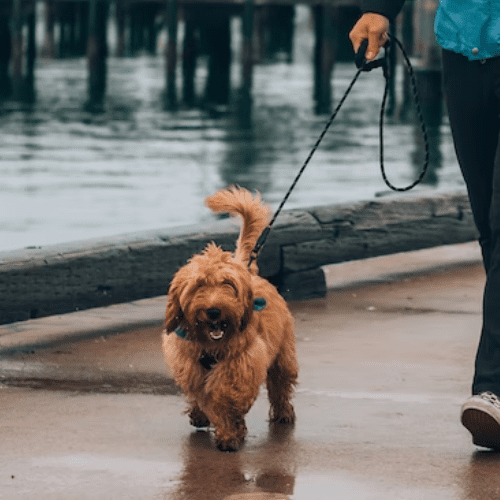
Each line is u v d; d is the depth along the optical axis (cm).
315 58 4250
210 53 4562
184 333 528
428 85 3362
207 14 4266
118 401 626
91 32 4088
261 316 561
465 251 1214
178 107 3631
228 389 531
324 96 3838
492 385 532
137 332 825
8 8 4003
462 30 555
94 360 732
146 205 1800
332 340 788
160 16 5800
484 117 566
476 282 1036
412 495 467
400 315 883
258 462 515
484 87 558
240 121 3269
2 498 462
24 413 596
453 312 897
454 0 561
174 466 509
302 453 530
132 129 2997
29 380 675
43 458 518
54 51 5328
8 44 4634
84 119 3219
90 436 556
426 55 3431
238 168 2291
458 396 638
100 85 4159
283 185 2073
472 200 590
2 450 529
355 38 597
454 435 559
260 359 536
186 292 514
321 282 965
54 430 565
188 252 858
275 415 588
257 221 602
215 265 517
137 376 688
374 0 591
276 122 3259
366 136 2958
